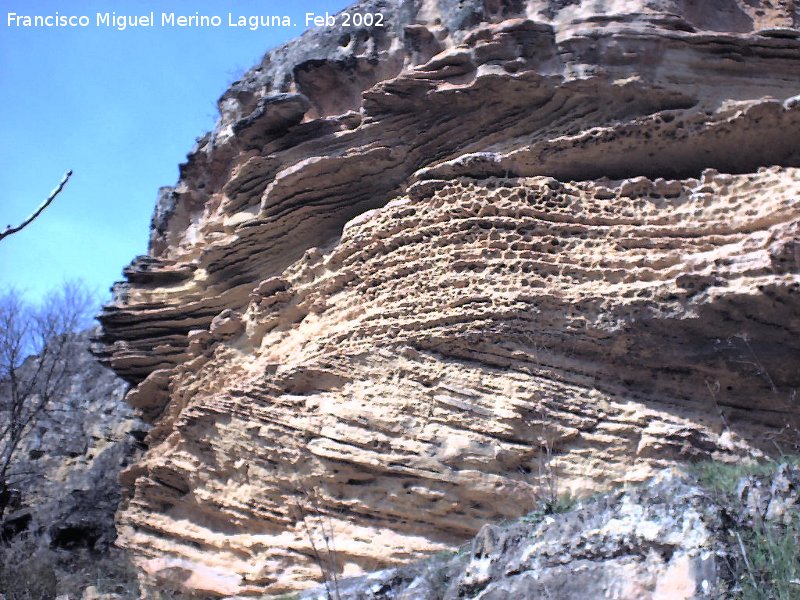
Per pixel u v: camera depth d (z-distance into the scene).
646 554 8.05
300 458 12.38
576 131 12.66
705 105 12.28
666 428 10.91
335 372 12.41
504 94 12.88
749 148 12.30
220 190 16.52
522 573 8.55
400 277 12.58
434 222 12.51
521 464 11.19
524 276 11.80
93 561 17.22
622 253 11.68
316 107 15.16
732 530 7.93
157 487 14.51
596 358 11.49
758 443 10.87
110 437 21.23
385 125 13.60
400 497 11.56
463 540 11.27
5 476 19.30
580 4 13.24
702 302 10.92
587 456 11.01
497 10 13.96
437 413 11.66
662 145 12.38
